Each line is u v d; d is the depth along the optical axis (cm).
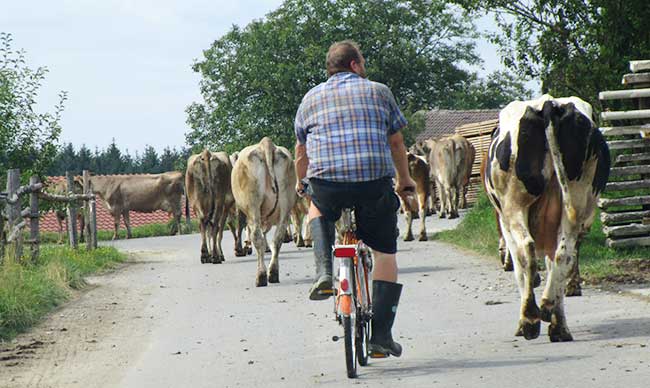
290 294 1527
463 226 2556
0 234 1733
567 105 958
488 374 817
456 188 3584
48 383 901
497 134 1031
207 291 1645
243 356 995
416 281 1583
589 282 1366
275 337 1105
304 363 931
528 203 985
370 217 847
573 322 1062
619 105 2398
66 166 13988
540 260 1572
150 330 1220
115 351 1073
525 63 3027
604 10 2597
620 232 1667
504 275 1588
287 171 1758
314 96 847
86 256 2312
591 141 956
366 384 812
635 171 1716
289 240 2872
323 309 1319
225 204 2322
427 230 2952
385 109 841
